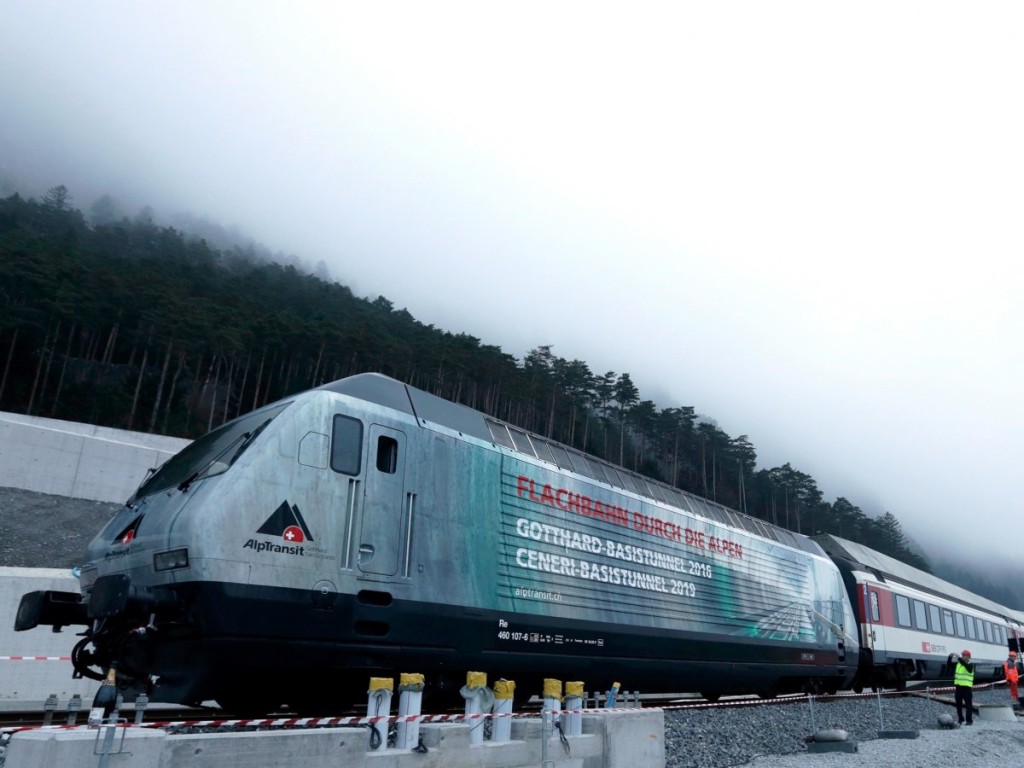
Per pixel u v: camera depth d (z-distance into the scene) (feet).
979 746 41.16
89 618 27.43
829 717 45.65
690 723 35.09
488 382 270.46
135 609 22.58
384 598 27.91
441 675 30.30
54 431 94.68
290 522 25.71
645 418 302.04
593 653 36.27
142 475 99.71
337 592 26.30
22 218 385.70
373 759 17.65
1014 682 69.46
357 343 250.37
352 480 28.17
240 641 23.70
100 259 287.07
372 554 27.86
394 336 310.86
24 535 82.02
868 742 41.06
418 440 31.24
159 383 218.59
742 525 54.75
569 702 23.82
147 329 218.79
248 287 340.39
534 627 33.37
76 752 13.35
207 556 23.35
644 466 302.86
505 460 35.06
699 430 320.09
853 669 62.80
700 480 315.78
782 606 54.03
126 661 25.72
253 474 25.29
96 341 230.48
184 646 23.79
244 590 23.80
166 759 14.38
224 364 248.73
